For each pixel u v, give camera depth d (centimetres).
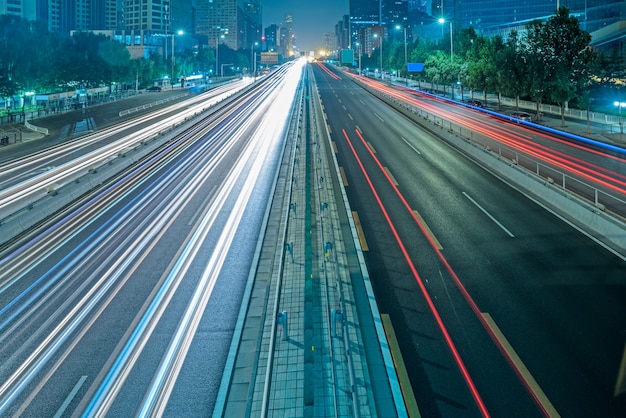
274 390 894
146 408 874
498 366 966
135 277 1451
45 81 6706
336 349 1020
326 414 827
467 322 1138
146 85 11850
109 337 1117
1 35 6175
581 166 2881
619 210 1953
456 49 8812
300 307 1211
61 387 938
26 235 1872
